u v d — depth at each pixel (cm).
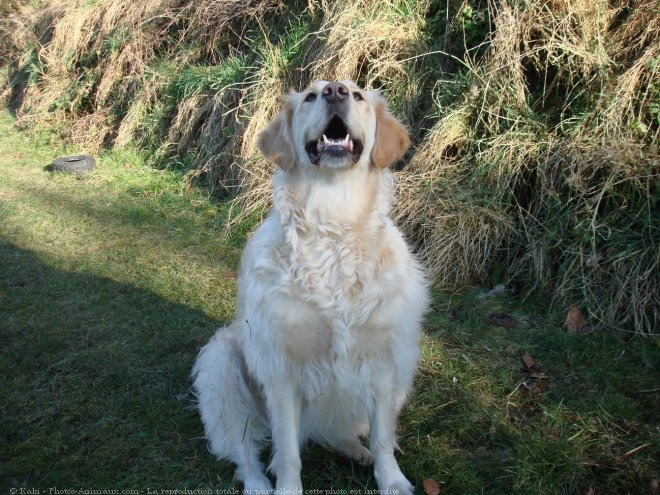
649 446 140
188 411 155
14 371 167
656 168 185
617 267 179
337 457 143
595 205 189
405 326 132
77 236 251
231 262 227
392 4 274
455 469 137
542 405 152
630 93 198
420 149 228
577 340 173
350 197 135
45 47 482
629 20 213
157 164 344
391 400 133
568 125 209
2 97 529
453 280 206
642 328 173
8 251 235
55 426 149
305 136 136
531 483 132
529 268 197
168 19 397
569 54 213
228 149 296
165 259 229
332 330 129
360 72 267
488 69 225
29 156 386
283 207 137
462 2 249
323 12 296
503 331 181
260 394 140
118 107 407
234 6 352
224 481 136
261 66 302
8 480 136
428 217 213
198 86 336
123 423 150
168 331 185
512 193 208
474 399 156
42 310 195
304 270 131
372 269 131
